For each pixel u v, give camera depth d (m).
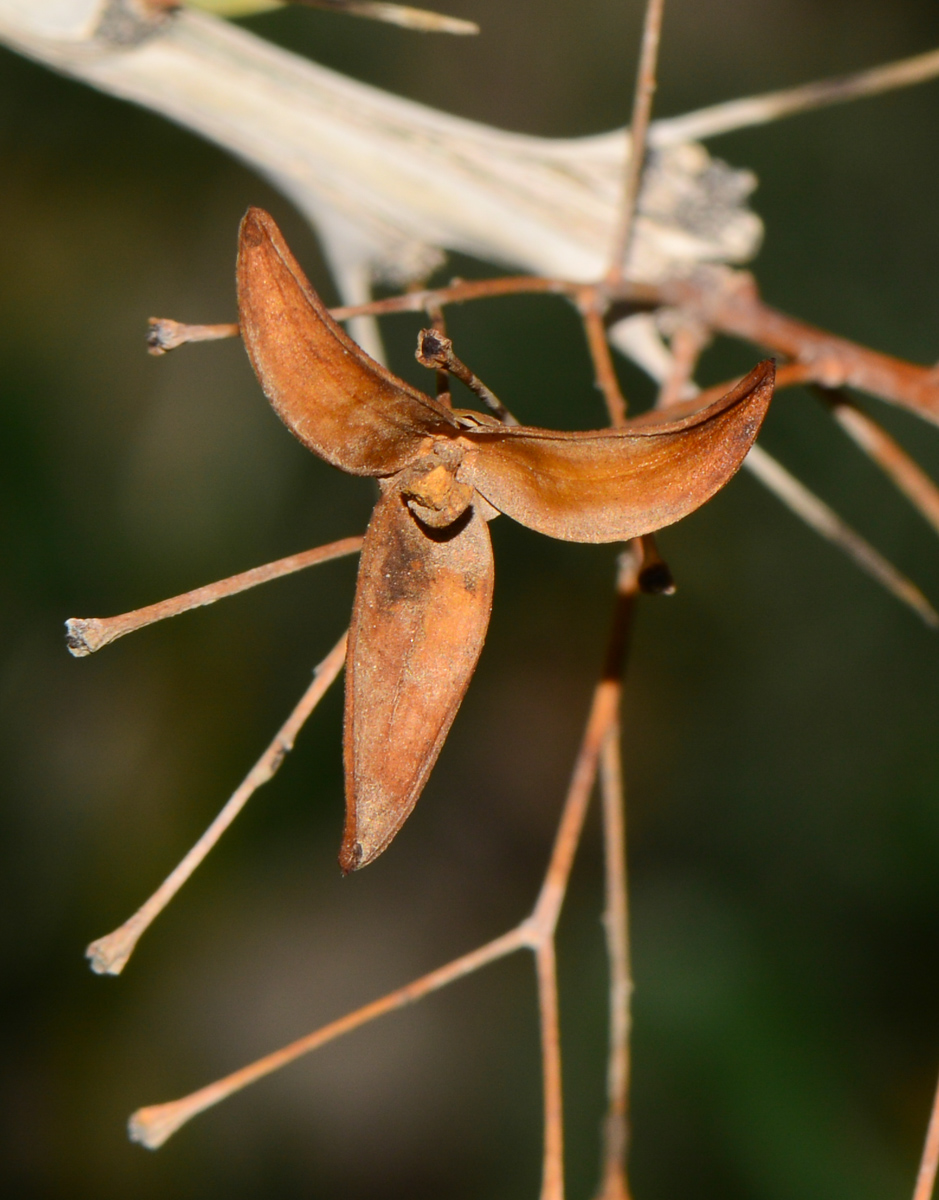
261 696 0.50
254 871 0.53
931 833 0.51
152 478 0.46
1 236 0.43
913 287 0.55
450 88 0.55
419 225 0.27
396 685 0.20
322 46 0.52
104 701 0.48
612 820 0.24
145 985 0.52
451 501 0.20
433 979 0.23
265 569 0.21
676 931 0.49
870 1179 0.41
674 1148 0.44
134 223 0.45
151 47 0.25
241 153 0.26
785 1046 0.44
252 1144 0.55
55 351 0.45
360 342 0.28
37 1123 0.49
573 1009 0.53
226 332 0.21
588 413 0.54
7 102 0.42
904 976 0.48
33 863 0.47
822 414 0.54
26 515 0.44
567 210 0.26
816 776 0.55
